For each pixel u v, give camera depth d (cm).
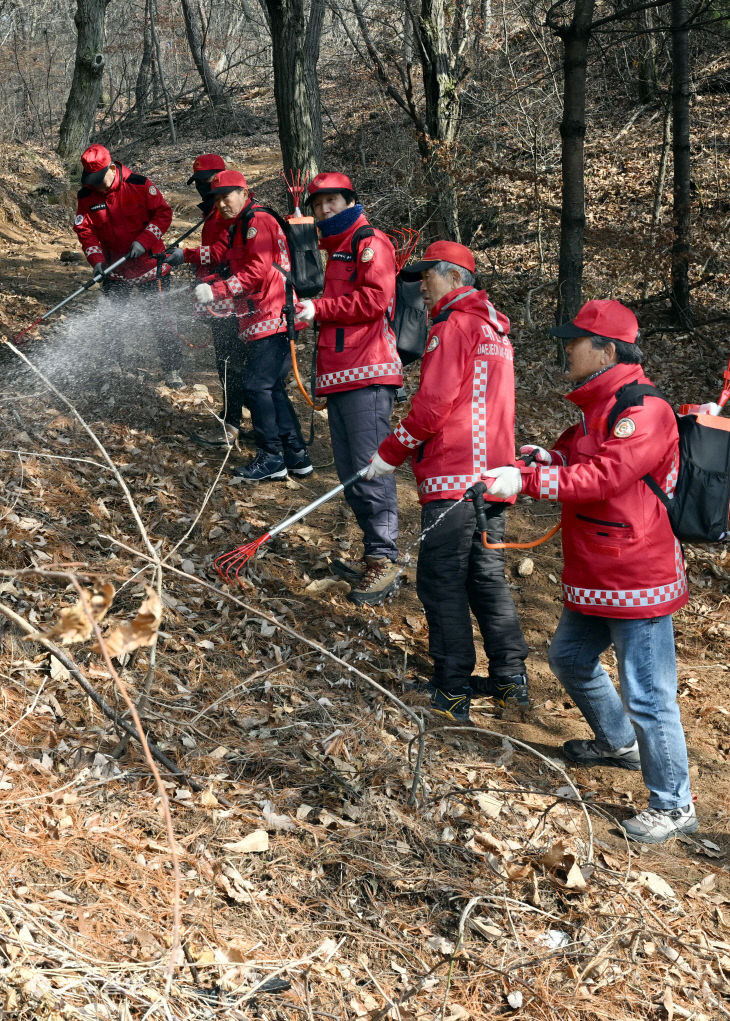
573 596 340
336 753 354
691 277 1131
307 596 478
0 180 1342
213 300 532
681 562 336
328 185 459
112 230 654
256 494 568
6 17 2823
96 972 235
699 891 319
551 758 388
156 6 2586
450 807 335
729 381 346
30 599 388
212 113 2272
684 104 959
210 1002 240
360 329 469
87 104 1561
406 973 268
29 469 502
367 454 474
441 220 1156
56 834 279
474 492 344
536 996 267
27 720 323
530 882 309
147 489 534
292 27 886
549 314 1048
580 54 812
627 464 312
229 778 330
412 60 1394
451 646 393
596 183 1435
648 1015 269
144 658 381
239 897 276
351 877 297
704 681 454
